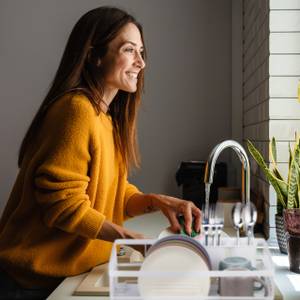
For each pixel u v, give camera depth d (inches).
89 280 40.9
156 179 102.6
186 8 101.0
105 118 47.6
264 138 65.1
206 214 41.6
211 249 35.4
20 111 106.0
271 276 29.3
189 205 49.1
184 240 33.4
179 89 101.7
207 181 41.3
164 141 102.2
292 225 45.8
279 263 49.8
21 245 43.2
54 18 104.3
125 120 52.6
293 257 45.7
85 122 41.4
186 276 29.9
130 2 101.9
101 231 40.1
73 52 45.5
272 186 59.1
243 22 95.7
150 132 102.3
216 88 100.9
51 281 43.9
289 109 60.5
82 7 103.4
